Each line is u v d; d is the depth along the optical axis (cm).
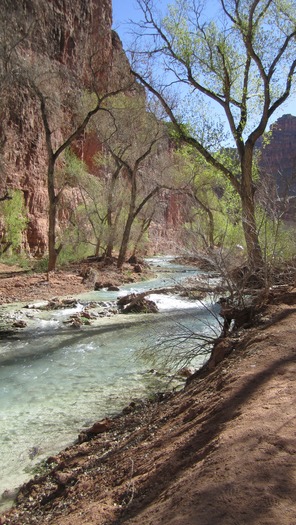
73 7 4047
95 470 393
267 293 729
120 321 1269
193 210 2208
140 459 354
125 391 693
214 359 574
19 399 675
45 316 1363
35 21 2491
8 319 1304
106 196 3056
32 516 357
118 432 498
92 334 1112
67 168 3122
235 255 813
